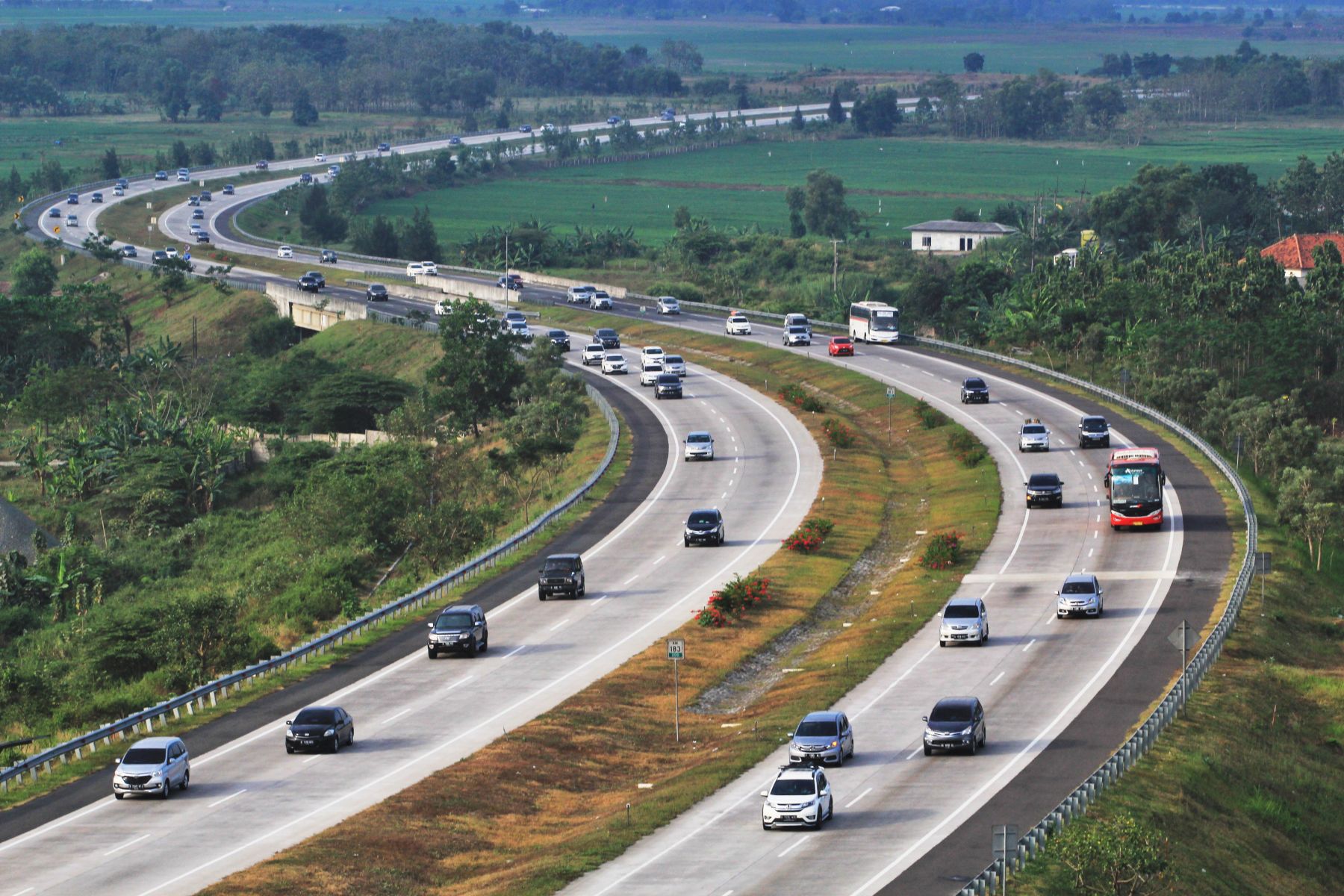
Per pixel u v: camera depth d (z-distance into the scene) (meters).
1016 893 196.75
